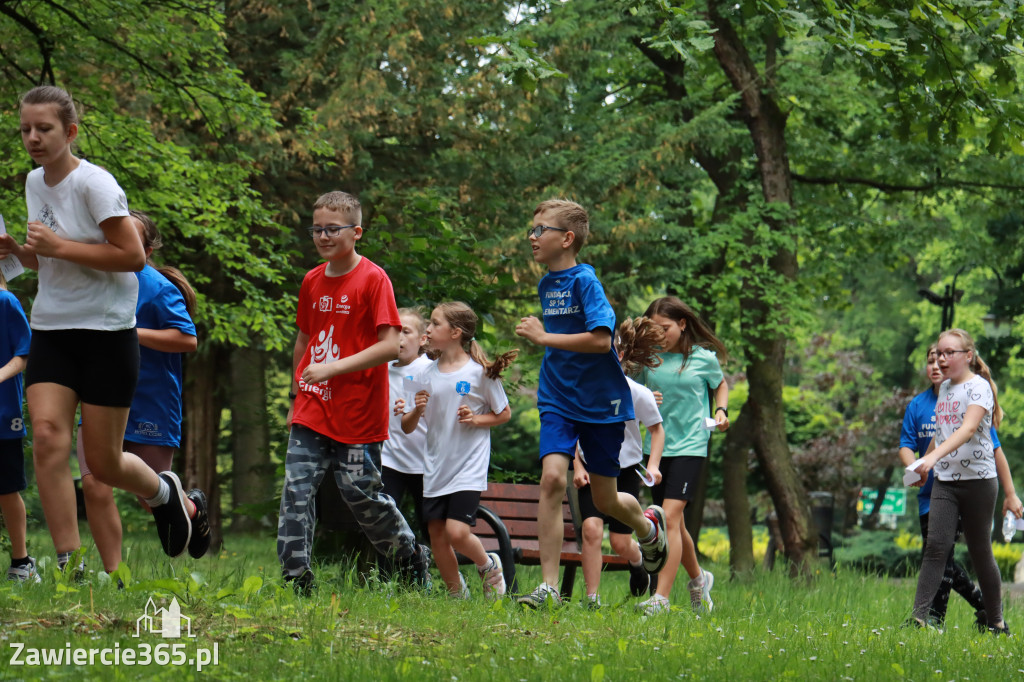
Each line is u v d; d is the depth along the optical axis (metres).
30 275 23.22
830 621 12.53
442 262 15.78
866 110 35.06
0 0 19.86
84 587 8.31
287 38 29.36
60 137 7.84
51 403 8.26
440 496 11.86
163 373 10.50
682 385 13.19
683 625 9.81
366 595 9.73
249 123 23.39
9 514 10.93
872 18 11.09
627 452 12.75
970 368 13.45
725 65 31.25
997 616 13.35
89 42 21.61
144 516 35.00
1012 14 11.23
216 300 30.14
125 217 7.91
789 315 30.28
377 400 10.34
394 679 6.25
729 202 34.38
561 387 10.52
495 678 6.56
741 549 31.17
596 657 7.46
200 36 22.67
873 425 51.12
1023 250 40.16
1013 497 13.73
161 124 25.95
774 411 31.31
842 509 49.94
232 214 26.36
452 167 28.97
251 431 31.89
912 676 7.77
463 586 12.11
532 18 27.92
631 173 30.14
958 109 12.36
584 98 33.91
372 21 26.41
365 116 26.98
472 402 11.80
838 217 36.72
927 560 13.19
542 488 10.52
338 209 10.23
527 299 29.50
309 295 10.57
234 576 10.47
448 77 28.58
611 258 30.86
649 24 30.19
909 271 64.38
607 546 25.67
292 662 6.51
